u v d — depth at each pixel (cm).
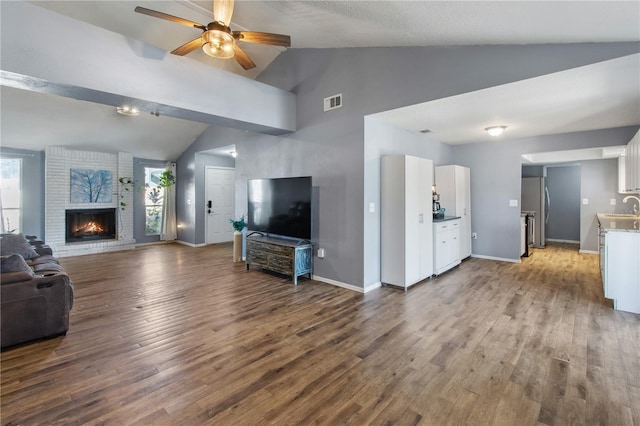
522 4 205
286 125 467
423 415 175
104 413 175
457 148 623
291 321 305
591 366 222
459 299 366
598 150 559
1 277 246
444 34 291
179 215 831
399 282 406
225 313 326
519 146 550
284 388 199
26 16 254
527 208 760
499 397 189
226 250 710
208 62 519
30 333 257
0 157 595
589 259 590
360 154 399
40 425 166
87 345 256
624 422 167
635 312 323
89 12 379
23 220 616
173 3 369
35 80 264
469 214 594
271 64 521
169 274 487
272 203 488
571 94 314
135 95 312
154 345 256
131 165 739
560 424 167
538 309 333
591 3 186
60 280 271
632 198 600
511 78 286
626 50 234
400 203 404
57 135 598
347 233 414
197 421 170
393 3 244
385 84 374
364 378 210
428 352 244
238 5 336
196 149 752
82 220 693
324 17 317
